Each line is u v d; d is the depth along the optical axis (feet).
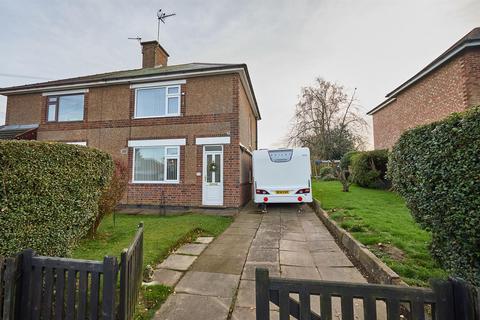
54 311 7.58
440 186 9.07
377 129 61.52
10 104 40.93
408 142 11.41
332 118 73.26
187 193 33.40
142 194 34.58
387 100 52.16
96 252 15.25
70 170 10.93
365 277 12.50
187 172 33.60
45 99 39.50
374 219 21.12
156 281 12.00
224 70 32.53
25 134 37.22
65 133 38.04
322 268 13.67
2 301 7.31
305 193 30.35
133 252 8.71
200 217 26.71
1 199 8.39
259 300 5.72
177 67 41.52
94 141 36.83
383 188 44.60
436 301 5.16
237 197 32.17
